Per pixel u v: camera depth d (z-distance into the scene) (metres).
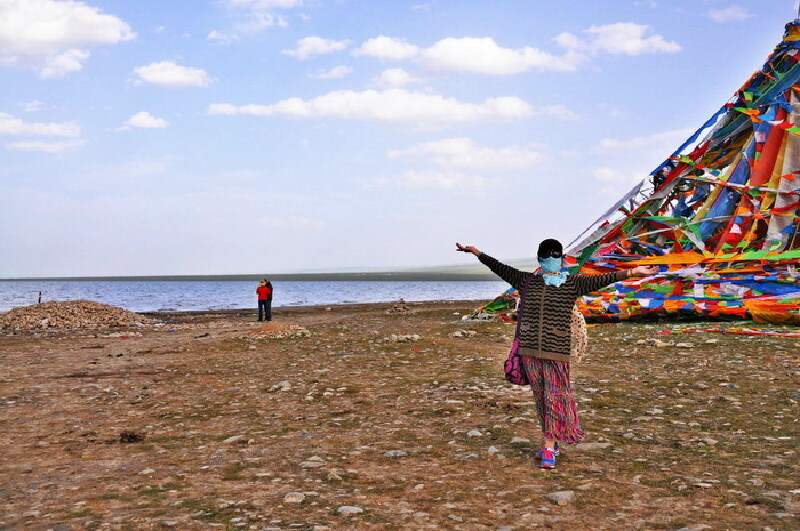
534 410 8.79
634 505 5.04
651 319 21.19
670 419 8.13
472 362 14.20
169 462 6.68
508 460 6.48
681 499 5.14
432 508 5.07
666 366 12.44
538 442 7.13
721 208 22.47
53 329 30.45
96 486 5.81
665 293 21.17
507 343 18.11
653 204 23.59
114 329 30.16
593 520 4.74
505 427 7.88
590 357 14.12
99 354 18.47
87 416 9.39
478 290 164.50
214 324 31.73
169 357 17.34
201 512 5.00
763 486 5.40
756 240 21.22
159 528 4.66
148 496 5.47
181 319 38.31
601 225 23.42
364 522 4.75
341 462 6.55
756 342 15.17
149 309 62.72
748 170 22.28
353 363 14.78
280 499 5.34
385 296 113.12
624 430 7.61
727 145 23.25
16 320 32.09
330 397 10.51
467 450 6.89
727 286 20.30
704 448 6.72
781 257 19.75
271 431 8.15
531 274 6.46
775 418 7.99
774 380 10.44
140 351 19.02
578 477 5.85
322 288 195.00
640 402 9.23
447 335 21.00
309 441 7.53
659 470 5.99
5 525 4.75
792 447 6.65
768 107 21.94
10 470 6.44
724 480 5.61
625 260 22.53
